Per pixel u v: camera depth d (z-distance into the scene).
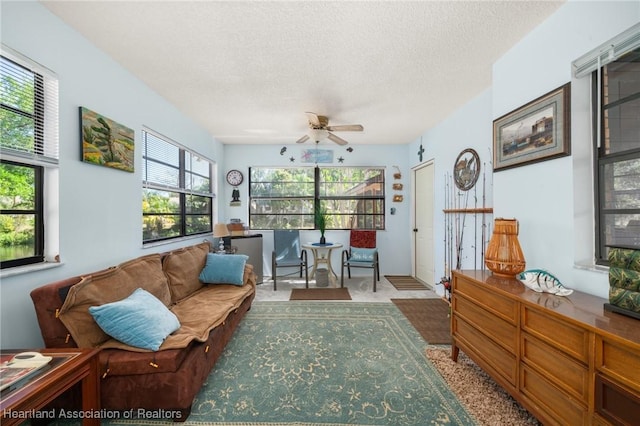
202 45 1.97
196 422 1.44
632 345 0.89
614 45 1.35
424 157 4.23
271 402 1.59
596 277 1.44
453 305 2.03
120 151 2.20
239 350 2.19
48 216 1.66
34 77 1.58
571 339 1.12
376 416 1.48
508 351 1.46
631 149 1.37
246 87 2.63
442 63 2.21
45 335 1.42
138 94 2.46
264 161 4.88
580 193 1.56
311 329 2.59
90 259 1.93
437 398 1.62
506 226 1.78
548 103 1.69
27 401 0.95
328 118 3.52
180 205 3.38
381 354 2.13
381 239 4.92
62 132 1.71
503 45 1.98
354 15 1.66
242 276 2.81
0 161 1.44
